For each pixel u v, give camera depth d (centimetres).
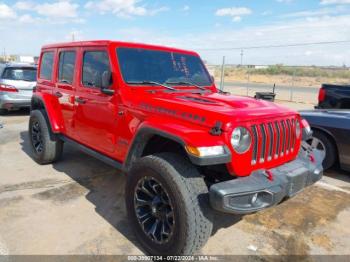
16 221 340
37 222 339
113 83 351
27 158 565
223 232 330
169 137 267
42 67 546
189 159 269
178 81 395
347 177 505
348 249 307
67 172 495
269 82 3716
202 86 418
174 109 292
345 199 418
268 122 287
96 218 351
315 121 505
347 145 475
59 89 472
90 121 398
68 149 618
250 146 268
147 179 283
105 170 505
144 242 290
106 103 362
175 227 258
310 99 1788
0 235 312
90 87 396
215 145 249
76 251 290
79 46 424
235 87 2609
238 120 261
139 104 322
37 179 463
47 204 382
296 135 323
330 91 662
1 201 387
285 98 1823
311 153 341
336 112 527
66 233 320
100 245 301
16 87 947
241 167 264
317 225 349
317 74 4659
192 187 255
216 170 286
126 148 341
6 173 487
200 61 449
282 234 330
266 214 371
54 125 483
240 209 247
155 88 363
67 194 412
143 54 381
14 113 1045
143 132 296
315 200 413
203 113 271
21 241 303
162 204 279
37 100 530
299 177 288
